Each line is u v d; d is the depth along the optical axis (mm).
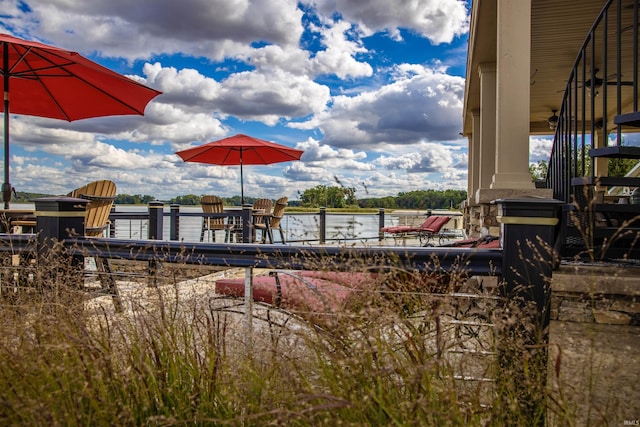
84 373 1465
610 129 10750
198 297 2105
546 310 1832
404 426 1330
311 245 1996
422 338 1580
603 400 1929
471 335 1865
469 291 2037
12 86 5062
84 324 1758
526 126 4008
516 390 1620
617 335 2139
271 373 1660
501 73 4039
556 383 1539
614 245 2906
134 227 7645
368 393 1406
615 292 2150
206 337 1830
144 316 1830
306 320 1672
